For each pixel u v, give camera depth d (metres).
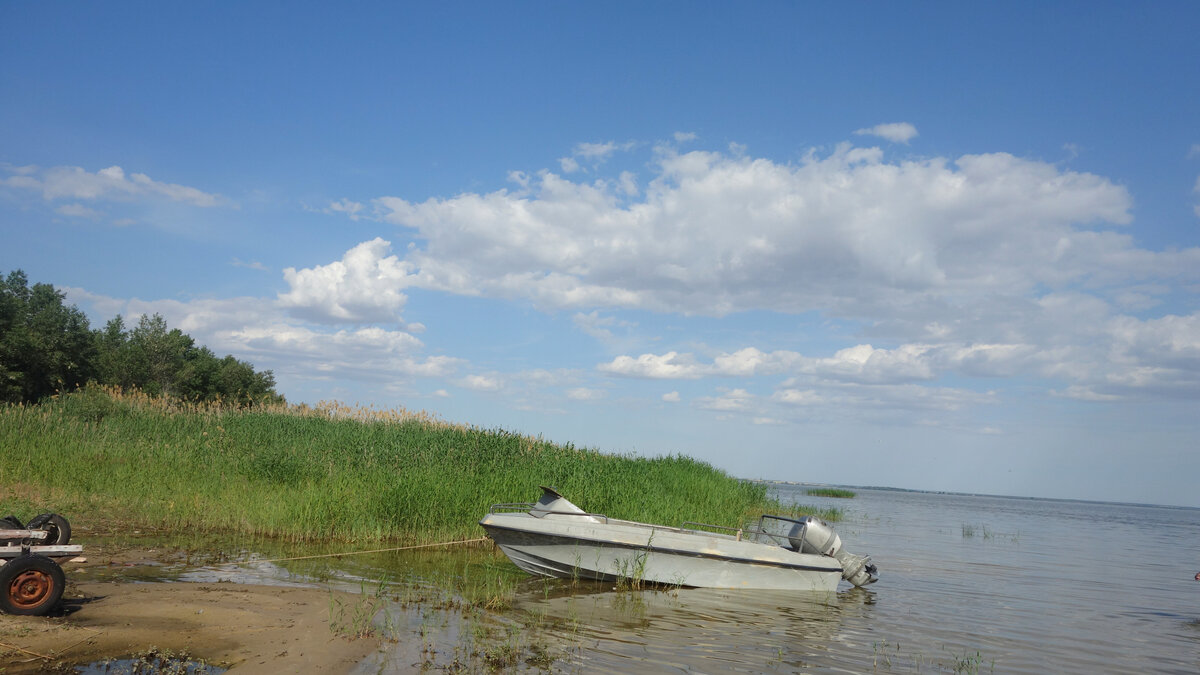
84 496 15.20
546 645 8.09
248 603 8.49
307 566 11.47
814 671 7.98
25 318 43.56
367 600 9.34
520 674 6.95
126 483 16.31
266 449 19.78
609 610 10.17
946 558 19.95
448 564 12.66
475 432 22.64
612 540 11.84
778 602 11.62
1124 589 15.81
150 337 51.75
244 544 12.89
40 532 7.72
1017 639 10.23
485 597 10.27
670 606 10.69
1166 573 19.36
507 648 7.72
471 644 7.82
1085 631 11.06
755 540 13.88
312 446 20.98
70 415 22.80
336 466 19.02
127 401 26.12
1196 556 25.45
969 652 9.30
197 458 19.12
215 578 10.02
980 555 21.22
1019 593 14.38
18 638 6.54
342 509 14.98
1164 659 9.59
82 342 45.47
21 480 15.74
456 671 6.87
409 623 8.44
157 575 9.91
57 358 42.28
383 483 16.41
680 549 11.99
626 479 19.73
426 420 27.52
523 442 23.02
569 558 11.95
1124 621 12.08
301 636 7.38
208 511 14.82
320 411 28.31
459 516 15.53
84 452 18.19
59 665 6.08
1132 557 23.72
